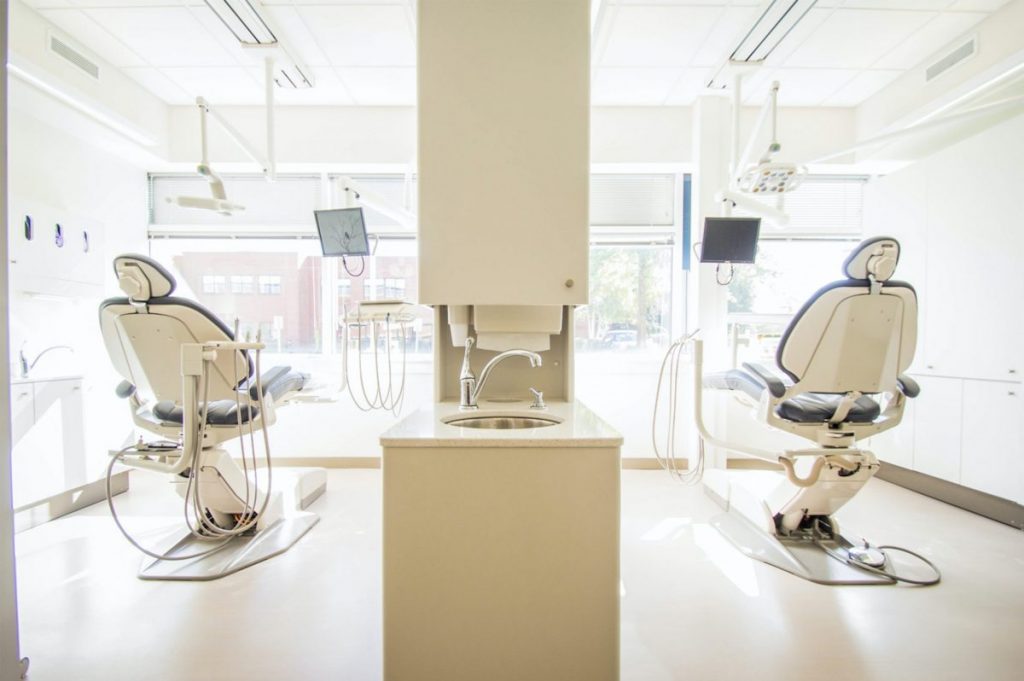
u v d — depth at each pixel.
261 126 3.46
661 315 3.72
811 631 1.57
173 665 1.42
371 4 2.38
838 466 1.88
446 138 1.44
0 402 1.28
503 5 1.43
